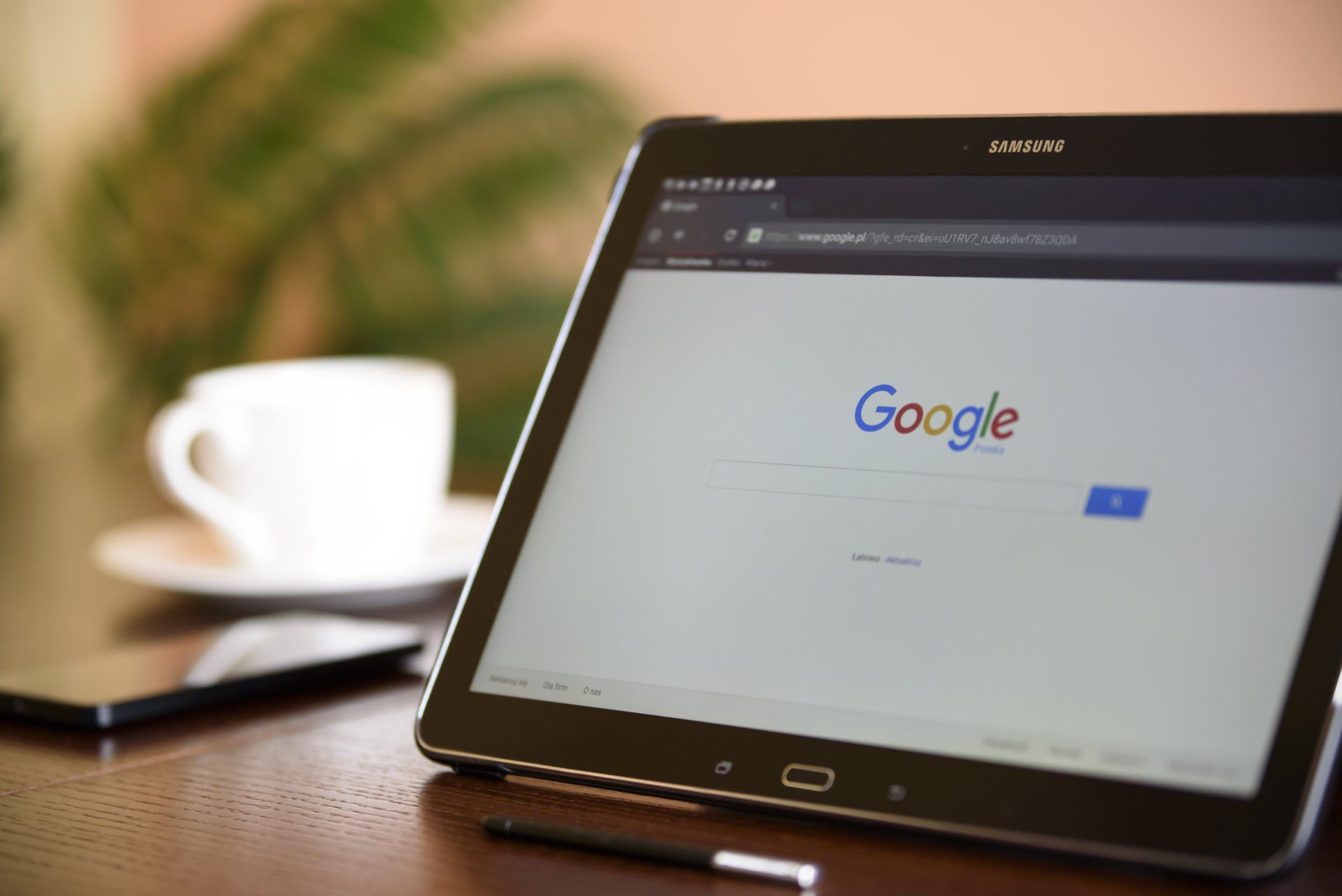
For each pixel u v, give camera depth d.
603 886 0.38
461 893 0.38
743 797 0.43
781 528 0.48
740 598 0.47
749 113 2.39
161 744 0.56
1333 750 0.37
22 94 2.49
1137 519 0.43
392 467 0.93
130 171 2.16
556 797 0.47
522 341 2.13
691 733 0.45
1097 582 0.43
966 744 0.42
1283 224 0.46
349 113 2.10
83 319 2.35
